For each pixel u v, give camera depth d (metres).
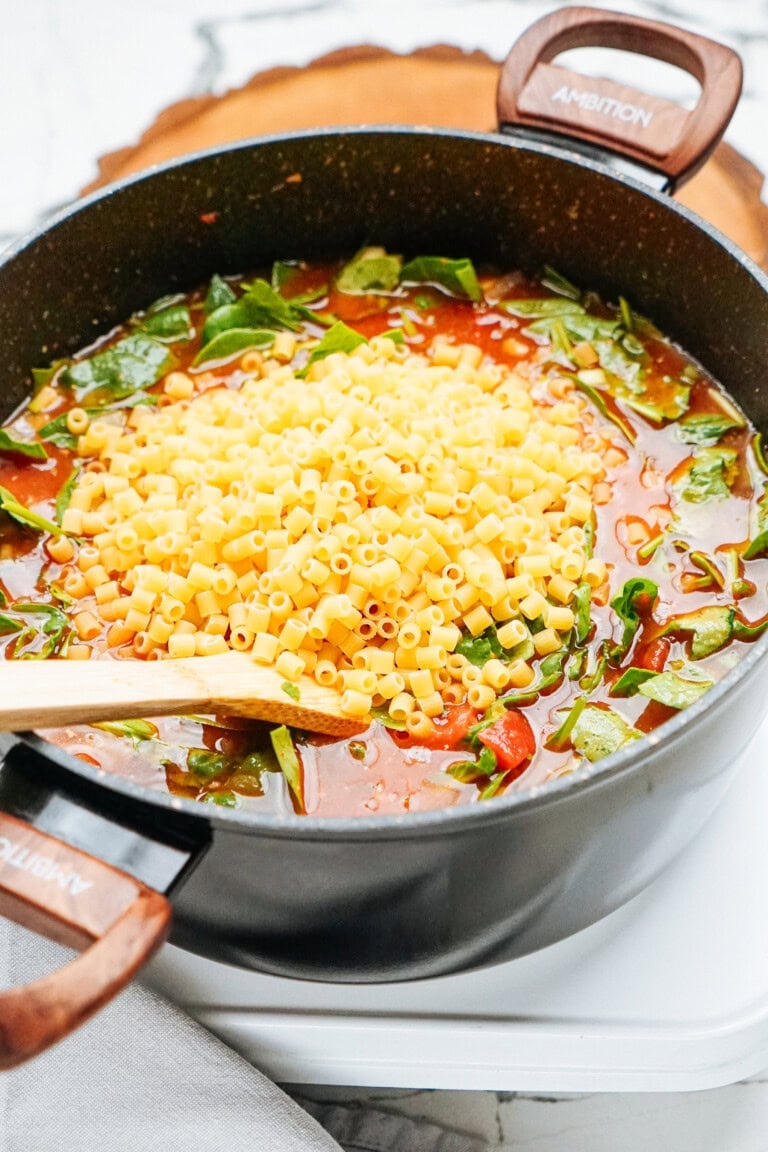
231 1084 0.66
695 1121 0.71
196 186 0.76
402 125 0.75
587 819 0.59
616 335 0.77
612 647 0.67
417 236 0.80
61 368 0.77
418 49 0.93
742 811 0.71
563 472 0.71
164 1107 0.65
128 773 0.65
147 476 0.71
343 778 0.65
